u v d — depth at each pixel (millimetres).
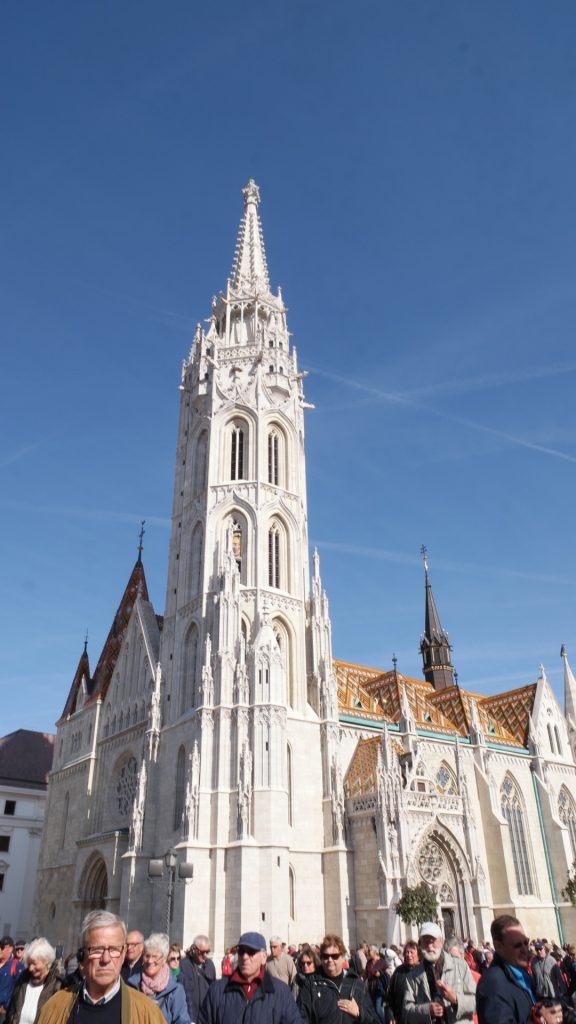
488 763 82250
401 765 68812
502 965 11531
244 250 99062
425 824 64125
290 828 63062
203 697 64188
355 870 62781
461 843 65938
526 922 74500
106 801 76812
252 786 60312
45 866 83375
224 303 93062
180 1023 13641
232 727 63000
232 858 57719
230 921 55750
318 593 75562
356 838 63781
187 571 77062
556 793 87875
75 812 81375
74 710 91625
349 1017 13961
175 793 65562
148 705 75312
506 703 96250
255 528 75125
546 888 80188
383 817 61094
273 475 80438
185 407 89438
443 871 64938
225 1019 11688
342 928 59844
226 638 66688
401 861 59938
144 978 14219
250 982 12156
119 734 78812
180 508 82625
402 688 82562
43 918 79625
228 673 65125
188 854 57406
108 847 70000
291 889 61031
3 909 100875
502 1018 10828
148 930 62469
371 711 78188
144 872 64438
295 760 66125
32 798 108875
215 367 84625
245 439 81188
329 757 67188
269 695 63656
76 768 84562
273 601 72750
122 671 83312
